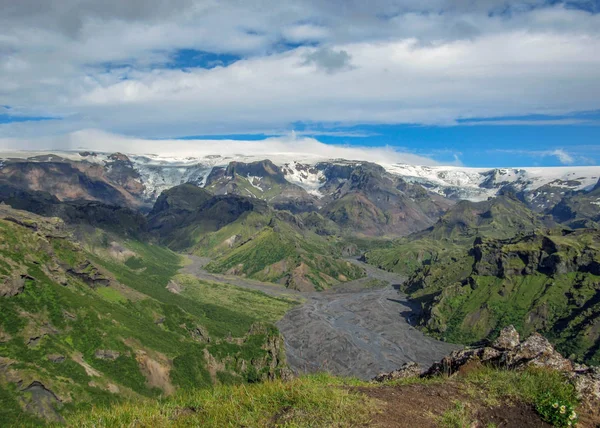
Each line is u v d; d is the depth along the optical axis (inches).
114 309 7126.0
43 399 4141.2
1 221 7086.6
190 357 6304.1
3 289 5428.2
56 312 5753.0
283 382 1032.2
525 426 901.8
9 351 4653.1
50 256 7288.4
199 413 900.0
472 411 930.7
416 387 1051.9
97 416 945.5
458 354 1382.9
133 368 5516.7
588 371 1092.5
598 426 914.7
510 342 1331.2
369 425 818.8
